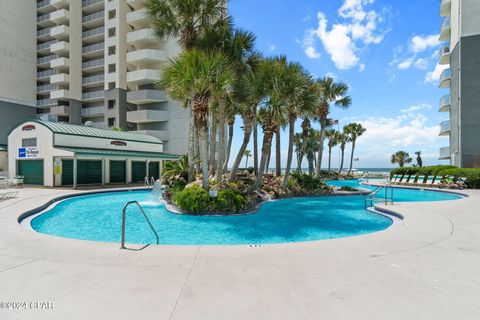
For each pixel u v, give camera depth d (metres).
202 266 4.18
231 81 11.57
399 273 3.91
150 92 34.84
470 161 23.81
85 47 41.88
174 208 11.57
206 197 10.87
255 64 15.13
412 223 7.47
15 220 7.71
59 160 20.11
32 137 20.83
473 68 24.27
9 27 39.12
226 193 11.26
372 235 6.16
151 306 2.97
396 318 2.74
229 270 4.02
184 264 4.27
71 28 40.94
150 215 10.80
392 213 9.73
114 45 37.56
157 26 15.64
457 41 25.83
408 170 26.92
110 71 38.19
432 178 22.81
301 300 3.12
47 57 43.09
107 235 7.73
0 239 5.63
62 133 20.44
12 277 3.71
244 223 9.52
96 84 41.66
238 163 15.06
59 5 41.38
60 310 2.87
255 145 20.27
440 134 32.09
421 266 4.19
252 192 14.01
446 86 31.02
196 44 14.83
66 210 11.91
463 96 24.48
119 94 36.84
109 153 22.00
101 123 38.41
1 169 27.06
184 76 10.83
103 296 3.19
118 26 37.22
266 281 3.63
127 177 24.58
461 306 2.99
